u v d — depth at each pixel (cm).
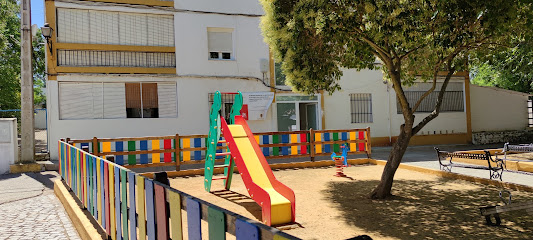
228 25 1612
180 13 1547
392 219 559
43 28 1288
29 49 1216
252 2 1644
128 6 1475
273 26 705
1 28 1867
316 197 719
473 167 888
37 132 2498
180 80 1537
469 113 1997
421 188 794
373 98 1819
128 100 1480
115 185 403
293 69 741
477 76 2964
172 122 1521
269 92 1647
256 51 1645
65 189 758
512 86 2475
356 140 1238
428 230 503
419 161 1329
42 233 533
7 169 1162
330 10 609
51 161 1313
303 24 638
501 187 792
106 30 1463
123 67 1462
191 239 245
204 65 1574
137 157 1366
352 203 666
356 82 1791
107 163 435
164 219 283
